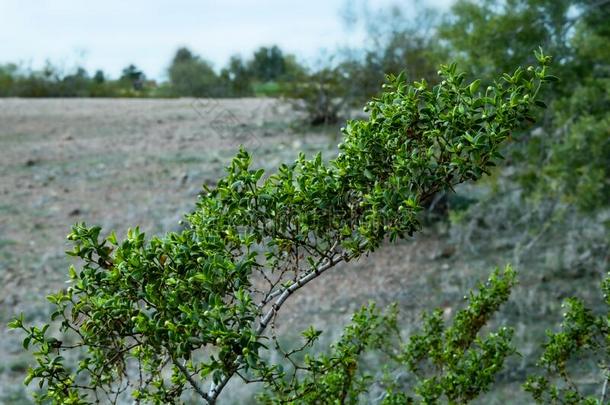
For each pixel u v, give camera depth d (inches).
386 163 115.3
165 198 594.6
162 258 106.3
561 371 161.0
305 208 115.2
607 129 338.6
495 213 502.9
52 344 106.2
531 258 455.2
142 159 703.1
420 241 495.2
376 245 112.2
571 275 427.8
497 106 111.6
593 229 454.3
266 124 826.8
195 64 1146.7
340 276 448.1
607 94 355.6
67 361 309.1
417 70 666.8
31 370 105.0
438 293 416.8
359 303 408.5
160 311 103.7
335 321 384.5
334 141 722.2
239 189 116.2
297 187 115.0
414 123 114.5
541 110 371.6
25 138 789.9
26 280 438.9
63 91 1242.6
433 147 118.2
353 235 116.8
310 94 800.3
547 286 415.2
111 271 106.0
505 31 371.2
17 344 349.7
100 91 1262.3
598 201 361.7
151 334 102.6
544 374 297.1
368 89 757.3
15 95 1224.8
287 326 376.8
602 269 423.2
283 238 115.7
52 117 906.1
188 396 277.6
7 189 616.4
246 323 102.4
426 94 114.5
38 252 486.9
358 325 162.4
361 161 114.7
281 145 721.0
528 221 489.1
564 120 362.6
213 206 116.3
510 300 390.3
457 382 159.5
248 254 108.3
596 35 375.6
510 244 476.7
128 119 893.2
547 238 476.7
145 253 104.9
